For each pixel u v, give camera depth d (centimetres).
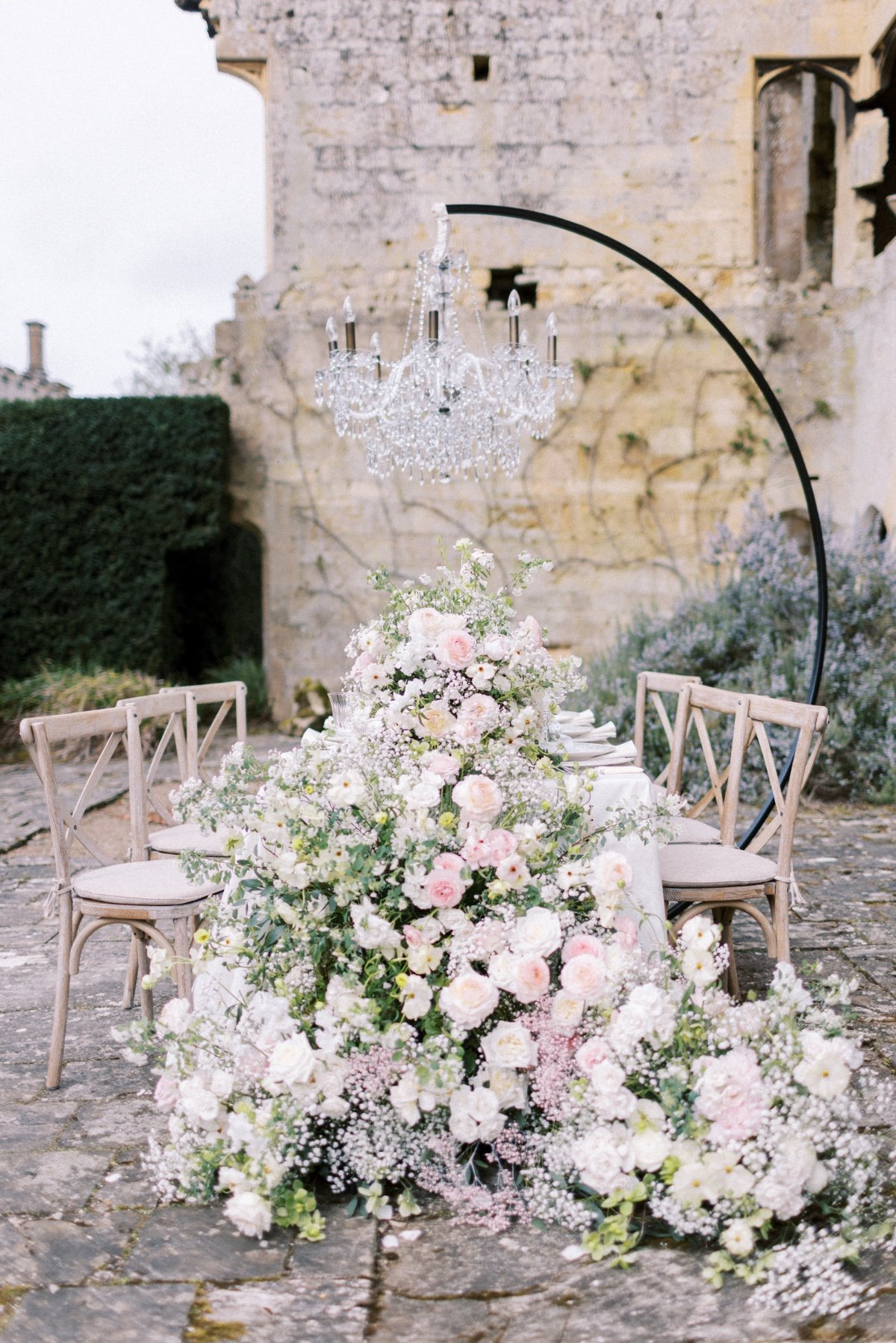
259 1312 180
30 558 880
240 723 373
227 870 242
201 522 870
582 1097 207
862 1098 251
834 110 998
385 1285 188
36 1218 209
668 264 862
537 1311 181
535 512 877
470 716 246
